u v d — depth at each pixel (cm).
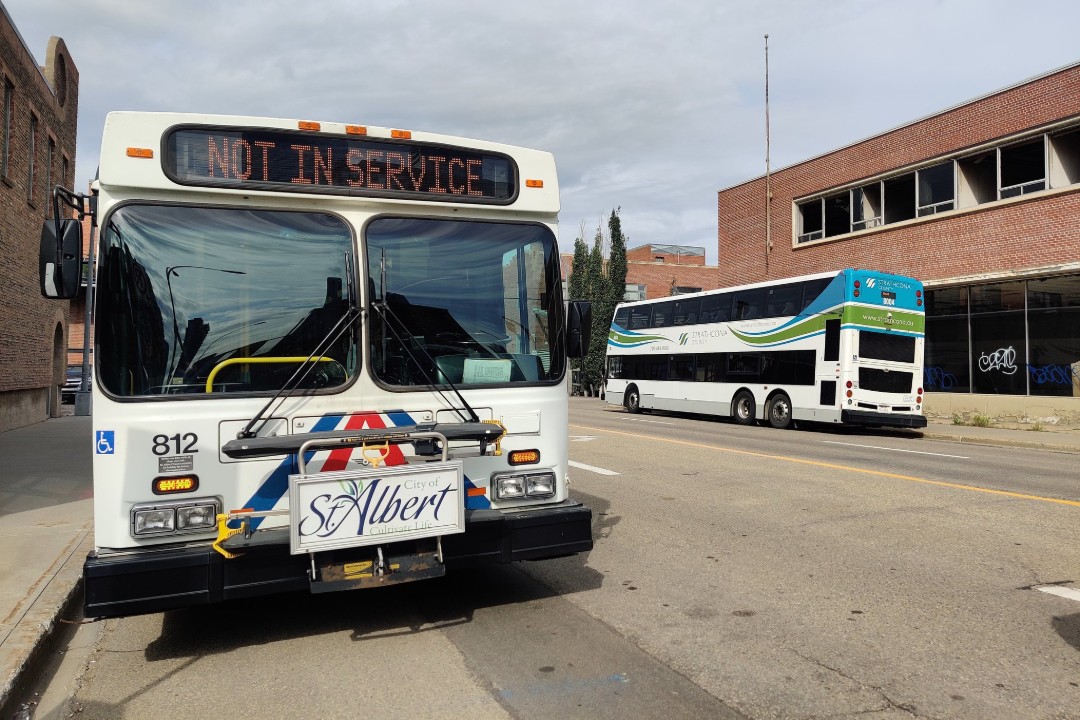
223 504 471
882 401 2016
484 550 514
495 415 540
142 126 479
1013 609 556
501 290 555
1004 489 1057
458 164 549
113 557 448
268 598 611
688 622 539
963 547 733
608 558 712
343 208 517
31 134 1877
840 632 514
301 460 454
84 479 1123
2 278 1669
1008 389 2173
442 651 491
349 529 462
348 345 507
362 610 578
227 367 482
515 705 411
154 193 480
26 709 437
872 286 2023
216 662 484
